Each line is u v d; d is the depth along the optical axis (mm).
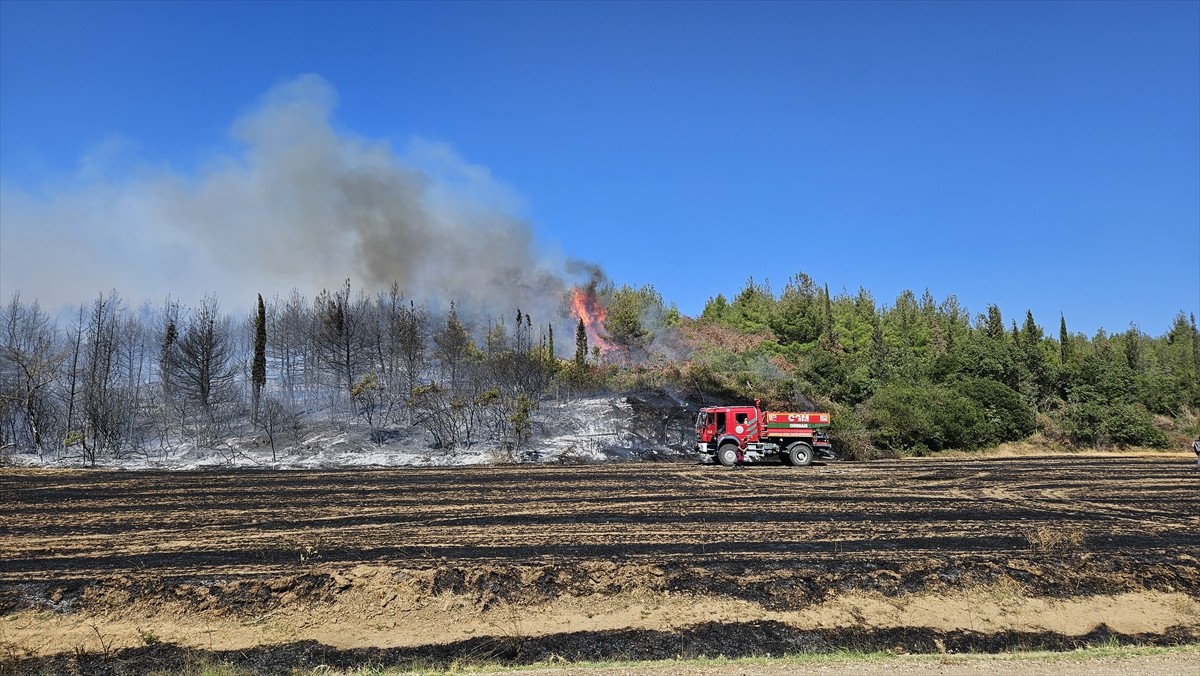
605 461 30781
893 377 44500
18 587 11922
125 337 44531
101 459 28969
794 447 29984
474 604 12117
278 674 10336
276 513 17469
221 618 11586
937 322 74562
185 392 36250
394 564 13086
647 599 12352
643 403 37875
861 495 20703
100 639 10992
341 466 27984
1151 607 12602
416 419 34781
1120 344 82375
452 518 16969
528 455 30531
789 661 8922
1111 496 20922
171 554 13719
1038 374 46156
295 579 12367
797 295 67188
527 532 15562
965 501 19781
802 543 14828
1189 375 56219
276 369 46000
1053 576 13273
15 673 10258
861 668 8250
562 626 11719
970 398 40500
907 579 13047
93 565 13008
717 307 69750
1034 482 24016
